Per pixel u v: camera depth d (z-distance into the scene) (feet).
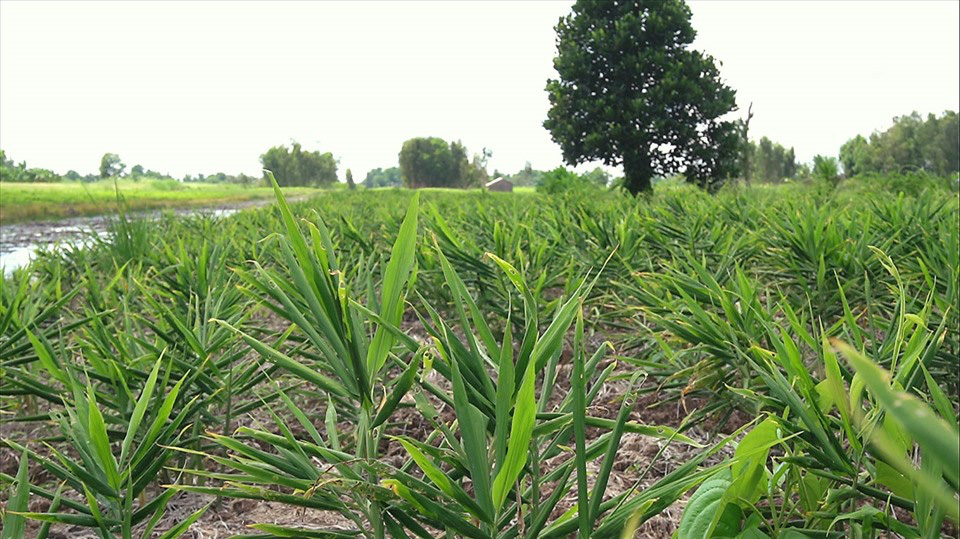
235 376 5.95
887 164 195.93
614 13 74.43
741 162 78.48
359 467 3.31
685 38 73.31
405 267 2.89
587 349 9.50
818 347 4.57
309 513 5.65
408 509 3.23
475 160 310.45
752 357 5.34
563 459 6.44
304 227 15.71
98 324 5.96
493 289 9.37
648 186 72.69
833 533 3.38
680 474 2.99
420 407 3.16
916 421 0.94
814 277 8.29
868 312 5.10
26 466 3.38
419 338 9.70
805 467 3.36
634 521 2.42
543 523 2.90
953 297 6.07
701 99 70.64
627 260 9.84
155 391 5.44
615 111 70.49
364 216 22.59
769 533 3.43
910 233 9.36
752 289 5.84
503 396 2.63
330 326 3.03
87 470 3.75
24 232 50.37
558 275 9.23
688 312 6.89
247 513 5.68
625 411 2.75
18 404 7.45
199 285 7.60
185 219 21.30
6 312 6.04
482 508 2.65
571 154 74.79
